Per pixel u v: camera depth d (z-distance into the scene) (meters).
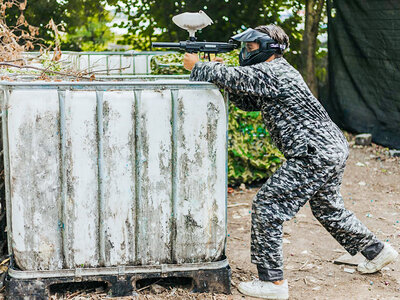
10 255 3.33
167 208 3.27
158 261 3.34
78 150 3.14
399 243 4.47
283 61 3.32
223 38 8.74
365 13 7.56
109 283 3.31
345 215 3.65
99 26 8.74
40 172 3.14
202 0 8.62
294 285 3.71
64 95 3.11
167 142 3.20
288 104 3.24
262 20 8.73
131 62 6.58
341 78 8.16
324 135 3.28
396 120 7.41
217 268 3.40
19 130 3.08
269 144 6.13
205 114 3.21
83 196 3.19
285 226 4.88
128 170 3.20
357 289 3.63
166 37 8.84
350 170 6.70
